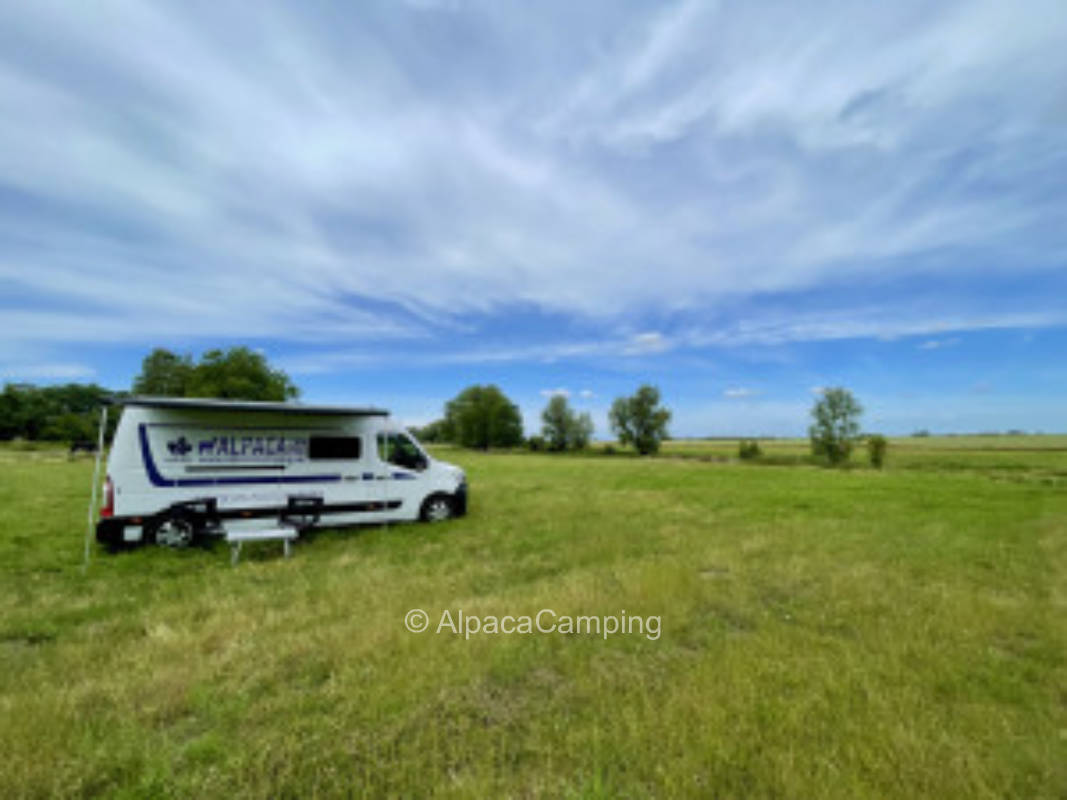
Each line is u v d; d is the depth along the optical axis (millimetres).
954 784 2559
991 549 8320
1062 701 3547
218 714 3154
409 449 10273
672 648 4281
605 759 2742
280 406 8211
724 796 2496
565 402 80250
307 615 4930
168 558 7414
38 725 2955
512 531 9586
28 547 8188
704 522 10750
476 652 4043
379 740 2896
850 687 3557
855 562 7395
